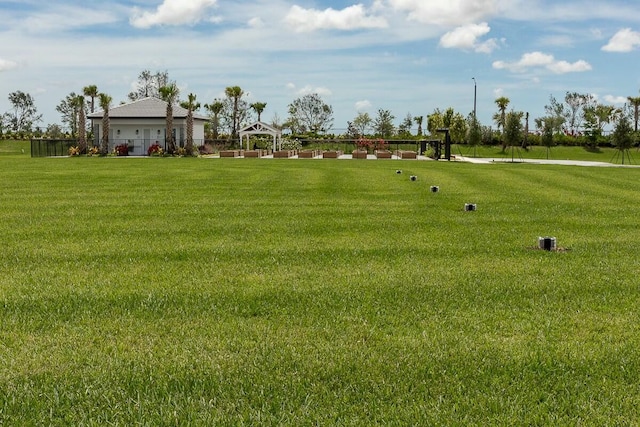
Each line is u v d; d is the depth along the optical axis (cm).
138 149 4812
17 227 1000
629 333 492
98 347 456
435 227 1034
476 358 436
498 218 1151
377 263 742
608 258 786
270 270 702
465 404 364
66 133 6588
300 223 1057
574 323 518
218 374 405
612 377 405
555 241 848
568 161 4278
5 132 7125
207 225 1030
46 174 2150
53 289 613
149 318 523
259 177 2059
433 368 417
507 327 506
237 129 7469
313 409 357
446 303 571
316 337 478
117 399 370
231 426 337
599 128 6103
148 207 1265
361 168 2641
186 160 3375
